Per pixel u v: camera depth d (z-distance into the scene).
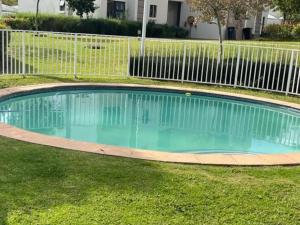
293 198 4.46
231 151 7.59
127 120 9.18
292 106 10.00
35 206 3.88
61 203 3.97
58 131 7.96
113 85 10.88
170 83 11.91
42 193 4.14
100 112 9.60
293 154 6.02
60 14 29.12
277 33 30.34
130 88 10.98
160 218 3.85
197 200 4.25
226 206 4.18
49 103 9.91
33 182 4.38
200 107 10.60
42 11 32.25
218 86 11.95
